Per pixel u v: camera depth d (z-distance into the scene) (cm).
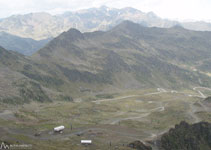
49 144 11400
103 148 11612
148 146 12731
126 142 13050
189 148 13650
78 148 11288
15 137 12150
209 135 14800
